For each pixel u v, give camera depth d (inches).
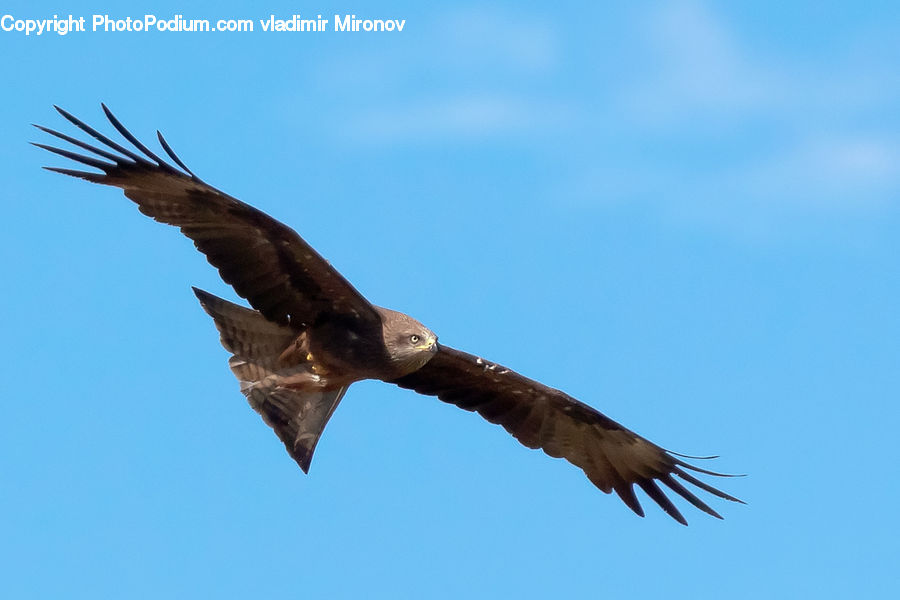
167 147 591.8
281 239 623.8
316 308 653.3
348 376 664.4
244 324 659.4
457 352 721.6
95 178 606.5
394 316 662.5
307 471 661.9
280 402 667.4
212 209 617.3
